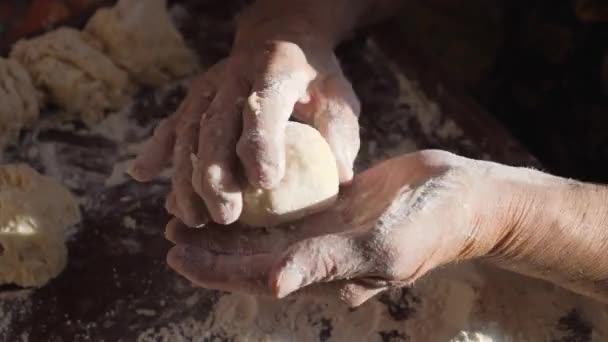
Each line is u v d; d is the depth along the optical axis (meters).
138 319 0.60
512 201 0.55
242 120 0.55
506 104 0.86
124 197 0.66
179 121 0.60
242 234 0.57
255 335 0.59
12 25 1.05
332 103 0.61
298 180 0.56
